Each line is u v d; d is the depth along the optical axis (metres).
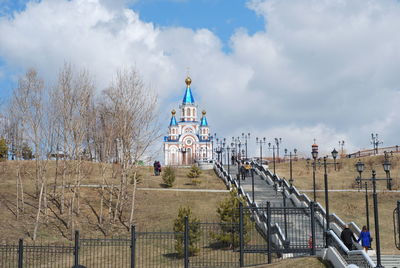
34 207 40.22
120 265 25.53
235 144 71.88
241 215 23.44
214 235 28.20
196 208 41.47
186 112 122.56
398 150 70.94
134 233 22.06
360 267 19.56
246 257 25.77
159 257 27.16
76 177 41.12
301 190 50.47
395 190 48.25
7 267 26.58
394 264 22.44
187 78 126.06
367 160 68.31
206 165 69.56
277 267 21.16
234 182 50.28
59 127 39.81
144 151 44.41
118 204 41.72
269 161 82.38
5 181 48.09
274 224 28.39
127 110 40.84
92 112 52.09
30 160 55.97
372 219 38.28
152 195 46.31
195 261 25.55
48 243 31.27
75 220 38.12
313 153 33.53
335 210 41.59
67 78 39.66
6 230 34.38
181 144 117.62
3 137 56.97
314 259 21.45
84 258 27.89
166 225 36.94
